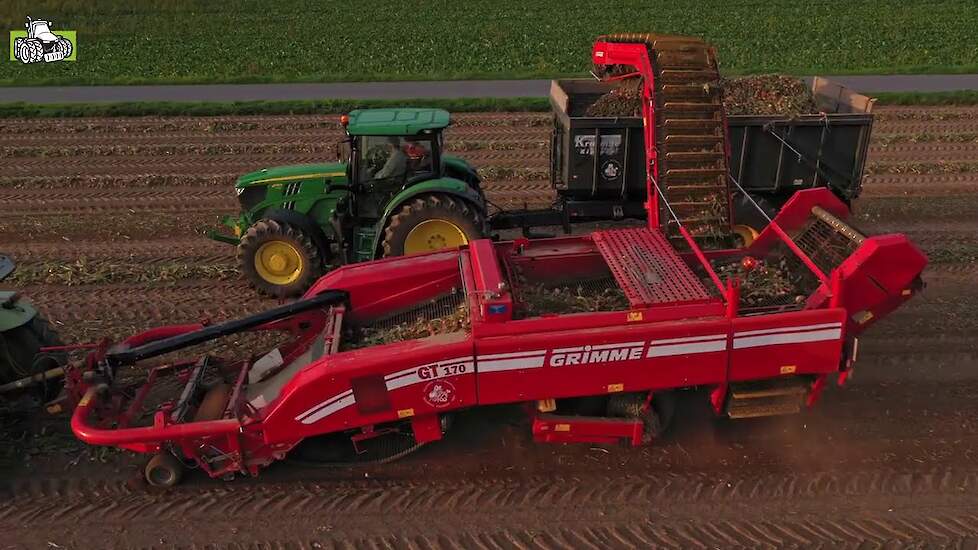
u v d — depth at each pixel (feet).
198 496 19.03
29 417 22.17
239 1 122.01
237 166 46.34
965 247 33.19
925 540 17.20
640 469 19.71
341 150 32.09
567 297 20.65
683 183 23.75
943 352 24.85
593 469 19.75
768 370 18.75
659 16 106.42
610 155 30.99
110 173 44.96
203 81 69.62
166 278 31.35
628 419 19.44
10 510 18.54
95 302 29.32
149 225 37.35
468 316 19.21
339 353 18.24
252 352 25.57
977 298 28.53
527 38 90.84
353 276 22.15
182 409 19.11
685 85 23.62
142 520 18.21
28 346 21.22
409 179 29.58
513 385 18.25
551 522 17.93
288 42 90.07
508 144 50.01
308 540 17.49
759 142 31.01
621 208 32.40
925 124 53.47
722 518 17.97
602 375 18.30
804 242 22.91
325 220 31.07
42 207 39.78
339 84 68.74
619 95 32.63
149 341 21.49
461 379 18.06
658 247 21.86
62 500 18.90
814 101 33.81
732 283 18.01
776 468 19.63
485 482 19.34
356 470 19.85
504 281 20.49
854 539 17.26
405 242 28.81
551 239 23.09
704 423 21.39
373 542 17.42
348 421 18.33
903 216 37.29
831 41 86.69
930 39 86.48
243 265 29.60
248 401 19.90
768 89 33.24
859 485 18.98
